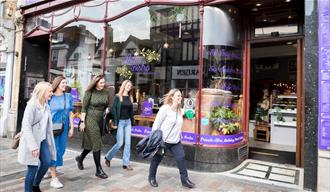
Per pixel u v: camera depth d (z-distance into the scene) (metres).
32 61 8.81
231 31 5.71
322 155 3.98
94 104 4.55
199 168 5.15
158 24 6.46
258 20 5.93
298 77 5.57
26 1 8.39
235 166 5.45
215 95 5.55
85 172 4.88
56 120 4.18
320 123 4.00
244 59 6.01
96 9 7.09
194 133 5.38
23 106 8.59
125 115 5.02
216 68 5.61
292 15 5.56
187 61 5.88
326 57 4.00
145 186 4.22
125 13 6.55
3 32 8.94
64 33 7.96
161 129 4.08
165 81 6.30
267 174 5.00
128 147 5.11
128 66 7.02
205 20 5.59
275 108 7.98
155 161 4.19
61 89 4.30
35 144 3.36
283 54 10.52
